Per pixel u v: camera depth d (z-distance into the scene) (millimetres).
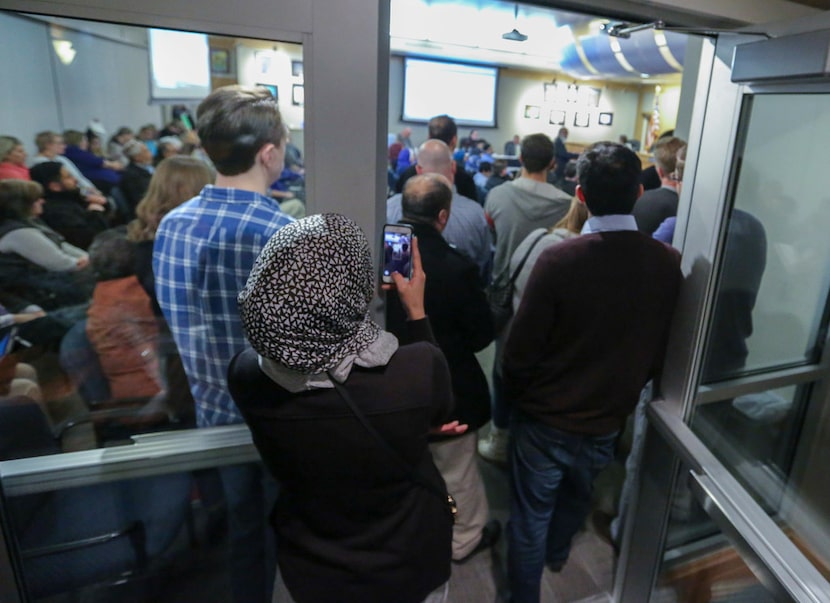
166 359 992
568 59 3770
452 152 2766
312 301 646
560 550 1717
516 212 2240
